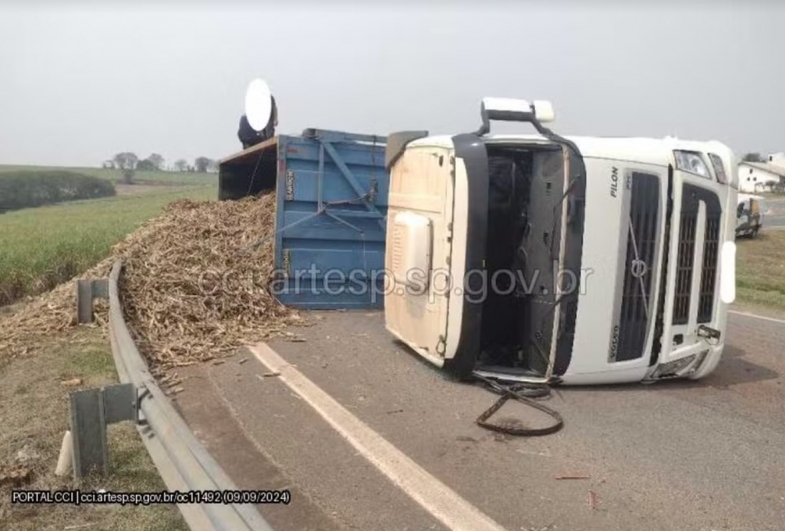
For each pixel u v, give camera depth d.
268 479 3.64
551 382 5.29
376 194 8.15
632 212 5.07
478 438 4.30
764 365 6.71
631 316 5.21
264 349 6.30
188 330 6.57
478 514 3.29
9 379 5.45
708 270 5.49
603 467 3.90
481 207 5.06
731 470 3.91
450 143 5.21
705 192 5.35
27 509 3.28
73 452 3.47
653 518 3.30
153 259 7.97
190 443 2.67
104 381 5.33
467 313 5.15
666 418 4.80
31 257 12.80
